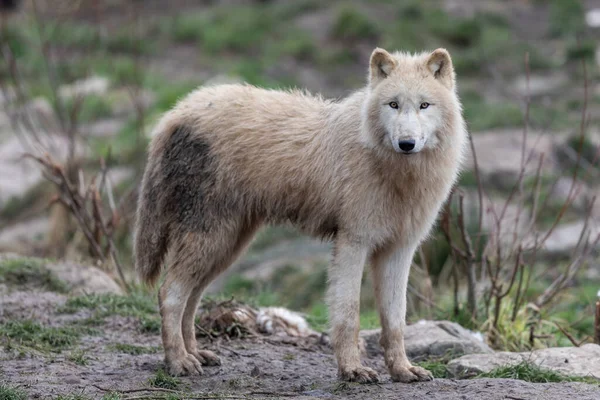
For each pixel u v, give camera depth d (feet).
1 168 128.77
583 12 213.46
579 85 171.73
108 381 49.52
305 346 60.85
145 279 54.13
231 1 232.12
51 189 122.01
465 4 221.87
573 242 102.01
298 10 215.10
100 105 147.64
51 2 144.36
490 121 149.48
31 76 167.12
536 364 53.26
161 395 47.06
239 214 52.60
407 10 206.90
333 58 185.16
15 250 101.76
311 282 96.12
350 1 216.95
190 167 52.19
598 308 61.72
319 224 51.49
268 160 51.55
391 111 46.88
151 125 140.26
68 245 93.45
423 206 49.37
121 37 188.96
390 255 50.65
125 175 117.70
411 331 61.72
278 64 184.03
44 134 130.11
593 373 51.88
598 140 135.13
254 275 100.12
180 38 206.28
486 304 68.59
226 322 62.64
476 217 90.58
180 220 52.08
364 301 89.20
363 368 48.91
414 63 48.26
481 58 183.01
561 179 122.72
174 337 51.72
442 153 48.29
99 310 64.54
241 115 52.75
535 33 207.92
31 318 61.93
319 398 45.85
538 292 81.20
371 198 48.55
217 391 48.62
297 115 52.44
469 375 53.26
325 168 50.08
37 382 48.29
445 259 85.10
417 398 45.29
